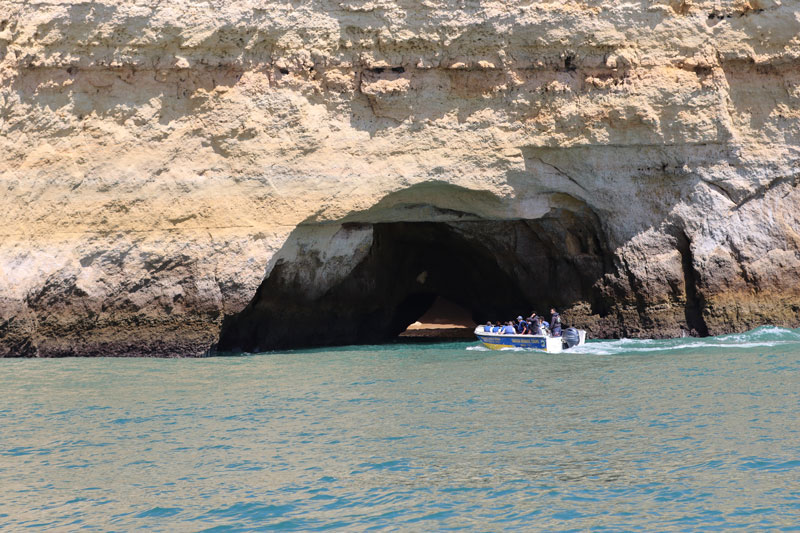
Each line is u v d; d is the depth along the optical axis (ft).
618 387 148.56
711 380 151.84
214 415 132.26
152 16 191.52
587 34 204.74
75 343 193.67
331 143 202.28
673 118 208.85
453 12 201.36
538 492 97.35
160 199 194.70
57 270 191.11
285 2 197.57
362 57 201.46
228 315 199.93
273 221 200.44
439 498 96.17
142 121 193.77
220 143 196.75
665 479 100.58
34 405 140.56
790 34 208.95
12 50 190.29
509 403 137.69
